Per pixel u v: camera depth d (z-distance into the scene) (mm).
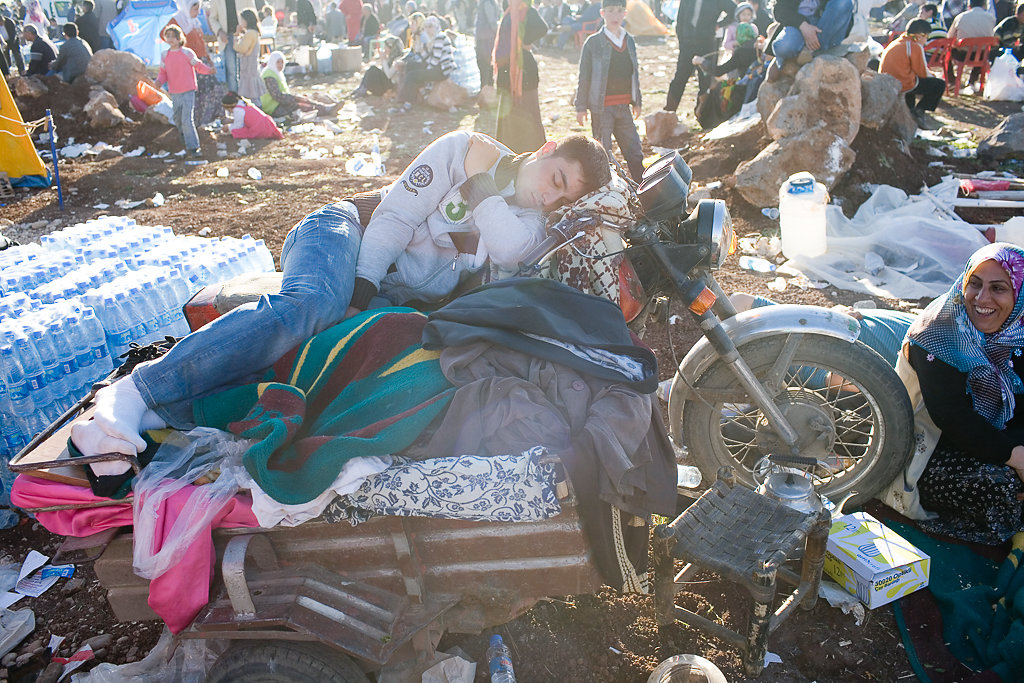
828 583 3111
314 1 22203
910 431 3232
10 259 4844
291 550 2359
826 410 3297
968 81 12953
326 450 2234
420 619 2314
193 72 10094
